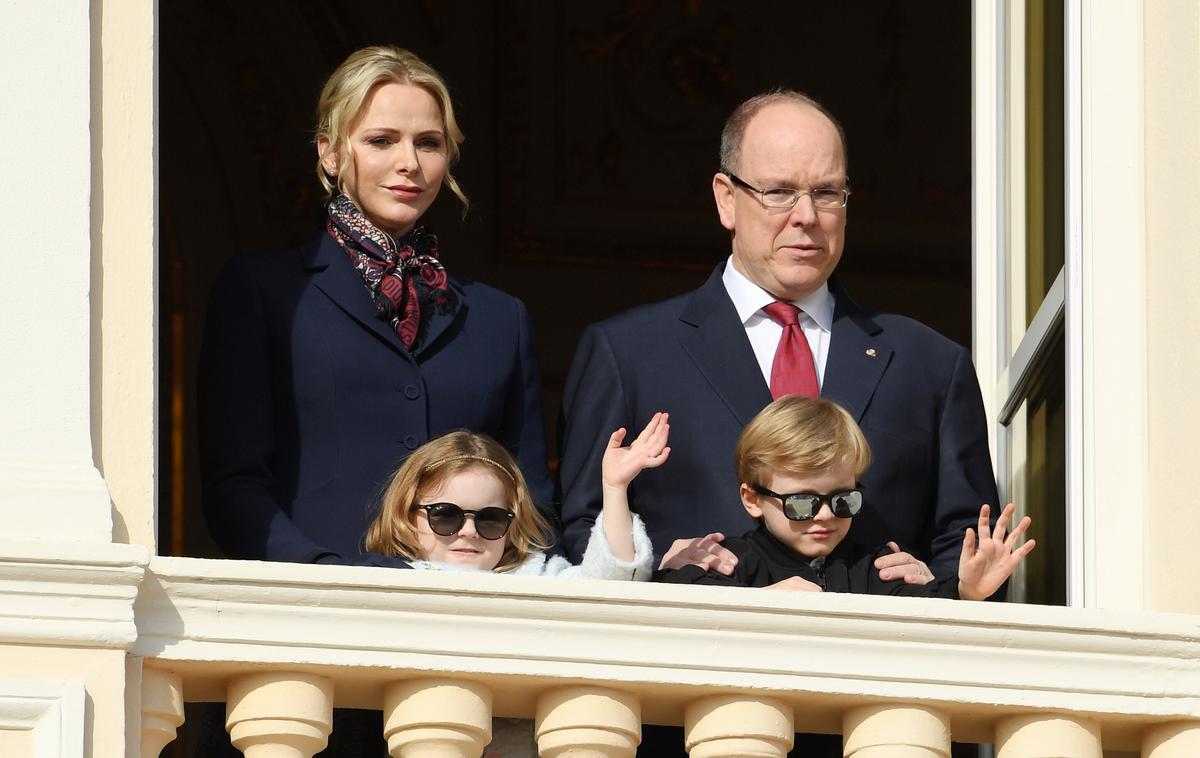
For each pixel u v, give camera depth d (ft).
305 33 127.03
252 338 49.88
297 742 39.11
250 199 125.49
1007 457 56.54
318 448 49.62
